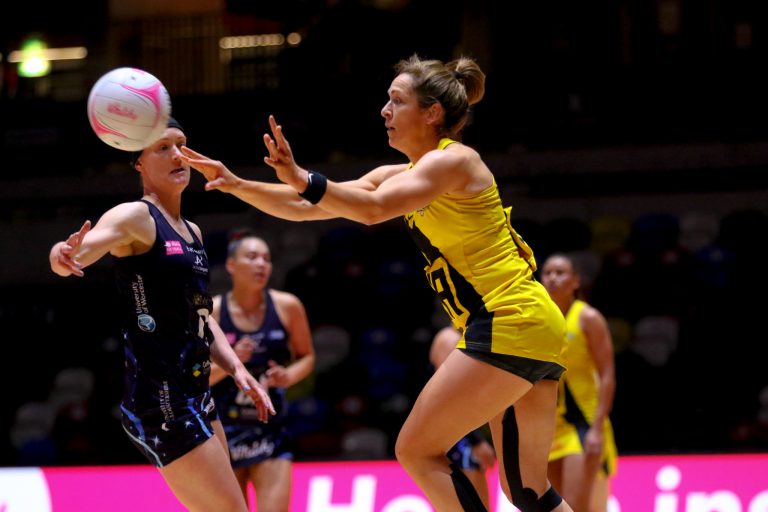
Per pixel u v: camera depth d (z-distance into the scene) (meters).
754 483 14.44
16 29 32.84
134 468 15.10
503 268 8.52
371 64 29.86
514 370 8.37
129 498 14.89
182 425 8.44
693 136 27.12
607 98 27.56
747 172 26.45
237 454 12.56
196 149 28.66
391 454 21.59
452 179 8.22
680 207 26.52
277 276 26.66
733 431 21.44
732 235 25.81
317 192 7.54
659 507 14.52
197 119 28.83
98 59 32.47
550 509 9.03
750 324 23.95
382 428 22.53
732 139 26.91
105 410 24.02
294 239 27.34
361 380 23.64
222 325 13.34
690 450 21.33
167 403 8.45
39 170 29.00
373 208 7.80
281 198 8.17
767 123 26.88
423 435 8.49
